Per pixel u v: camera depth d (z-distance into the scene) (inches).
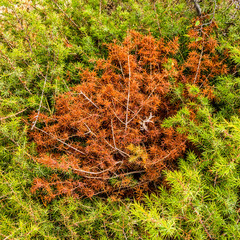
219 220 54.7
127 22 121.8
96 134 99.6
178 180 50.7
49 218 89.7
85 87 98.7
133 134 93.0
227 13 112.5
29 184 94.7
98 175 96.1
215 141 67.0
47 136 102.2
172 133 92.1
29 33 123.6
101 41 128.6
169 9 122.2
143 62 110.0
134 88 96.7
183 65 107.3
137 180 100.0
